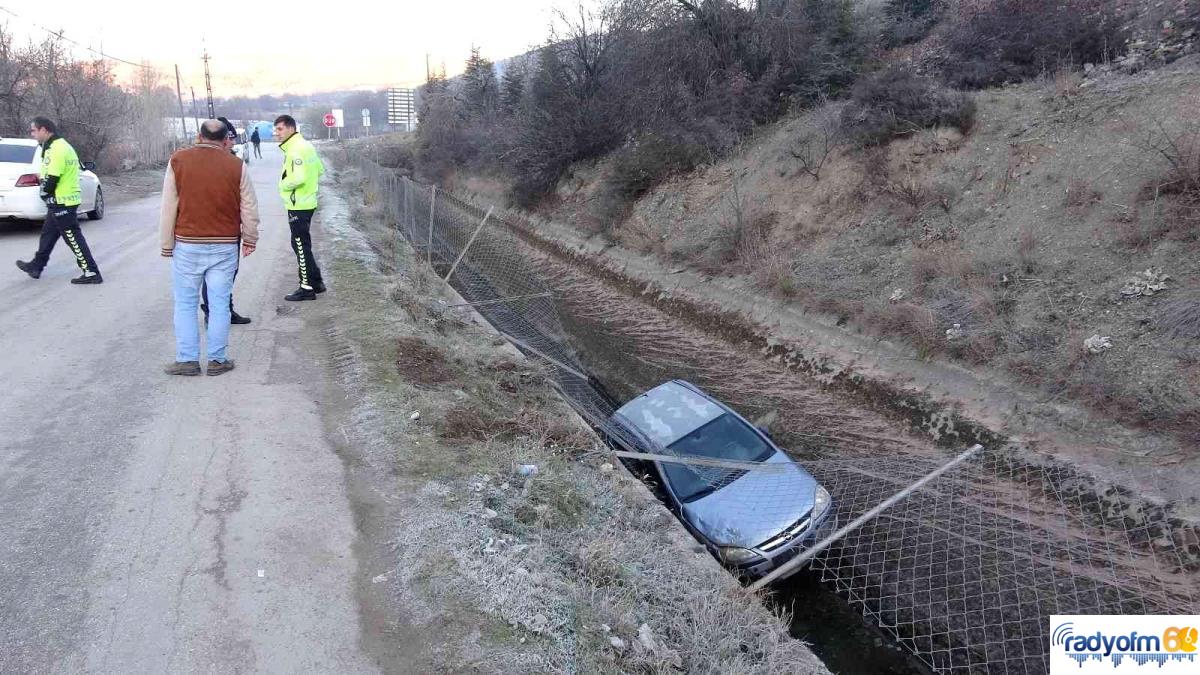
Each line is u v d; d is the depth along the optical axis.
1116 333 7.99
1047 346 8.41
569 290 16.80
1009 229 10.60
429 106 43.81
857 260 12.19
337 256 11.54
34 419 5.02
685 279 14.85
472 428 5.55
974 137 12.68
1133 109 10.64
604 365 11.95
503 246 15.61
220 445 4.81
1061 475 6.91
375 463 4.78
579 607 3.61
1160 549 5.79
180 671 2.93
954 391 8.70
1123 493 6.36
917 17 19.73
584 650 3.33
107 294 8.38
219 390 5.72
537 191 24.92
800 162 15.51
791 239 14.09
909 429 8.74
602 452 5.96
